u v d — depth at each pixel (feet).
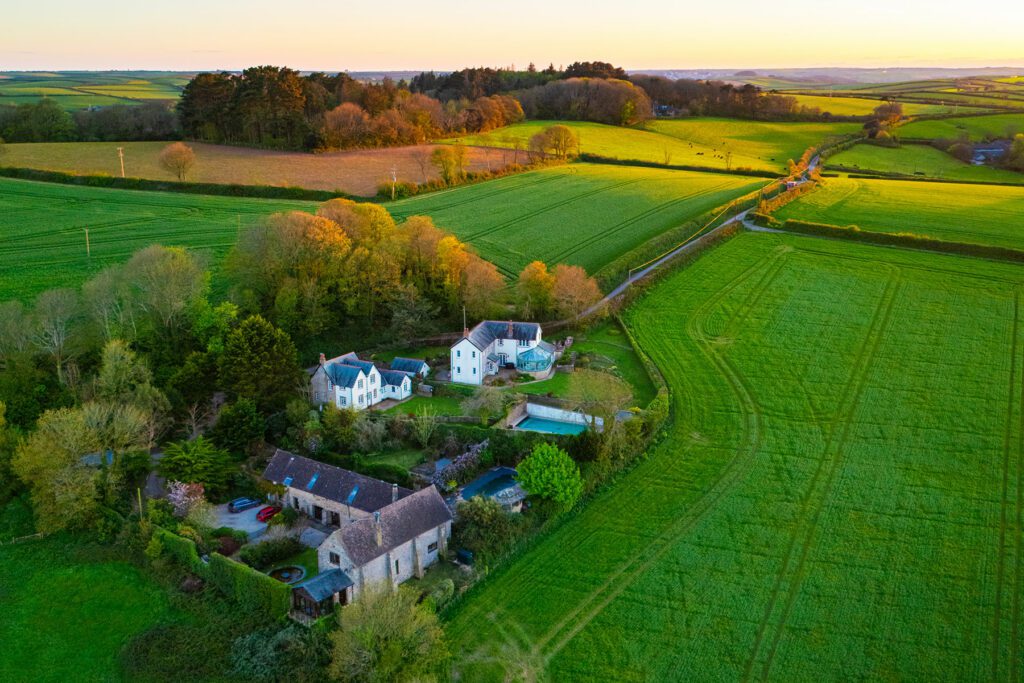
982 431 349.20
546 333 448.24
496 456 326.65
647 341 440.86
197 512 273.33
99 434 295.07
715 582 258.78
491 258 535.19
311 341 412.57
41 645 232.53
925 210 651.66
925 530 284.82
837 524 288.10
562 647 230.89
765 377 399.65
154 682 217.56
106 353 339.16
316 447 324.80
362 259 435.53
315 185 655.35
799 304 483.92
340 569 244.01
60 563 266.36
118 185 643.04
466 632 236.02
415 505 261.65
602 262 540.11
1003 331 442.09
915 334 441.68
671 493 306.35
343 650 209.87
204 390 358.43
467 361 388.37
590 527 286.87
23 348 353.92
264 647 224.74
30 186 632.79
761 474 318.65
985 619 243.60
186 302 395.96
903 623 242.17
